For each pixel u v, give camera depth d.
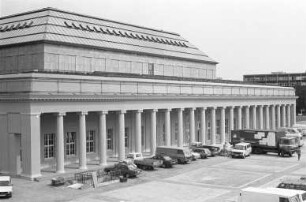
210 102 85.44
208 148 76.50
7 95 53.81
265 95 106.62
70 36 71.06
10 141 54.69
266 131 78.44
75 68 70.56
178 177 55.78
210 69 109.75
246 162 69.06
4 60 71.00
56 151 55.97
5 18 79.06
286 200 31.75
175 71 96.00
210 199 43.66
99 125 62.94
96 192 46.84
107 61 77.19
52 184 49.41
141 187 49.56
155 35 97.75
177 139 80.56
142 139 76.06
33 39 66.38
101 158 62.25
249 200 33.25
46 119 59.03
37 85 52.44
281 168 63.06
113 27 85.88
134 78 68.38
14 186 49.19
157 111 74.06
